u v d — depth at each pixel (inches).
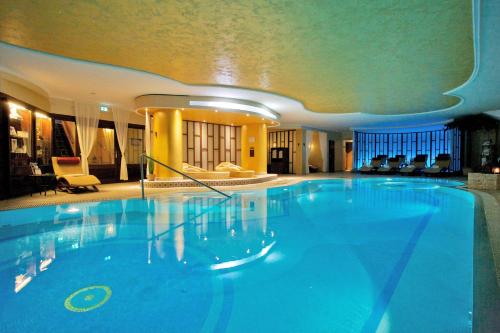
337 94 348.2
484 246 119.1
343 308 84.4
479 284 85.4
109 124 417.1
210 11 150.9
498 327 64.4
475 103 398.6
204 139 480.7
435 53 212.5
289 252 134.1
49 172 342.3
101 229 175.5
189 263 121.9
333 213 223.1
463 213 222.4
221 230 173.6
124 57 219.6
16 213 213.0
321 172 705.0
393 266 114.7
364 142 735.7
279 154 677.9
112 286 101.2
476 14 147.5
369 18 159.2
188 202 267.4
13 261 125.0
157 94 338.0
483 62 221.1
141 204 254.1
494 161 468.8
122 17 157.5
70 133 425.1
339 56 219.1
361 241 150.5
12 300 91.6
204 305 88.0
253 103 390.6
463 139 547.8
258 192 338.6
